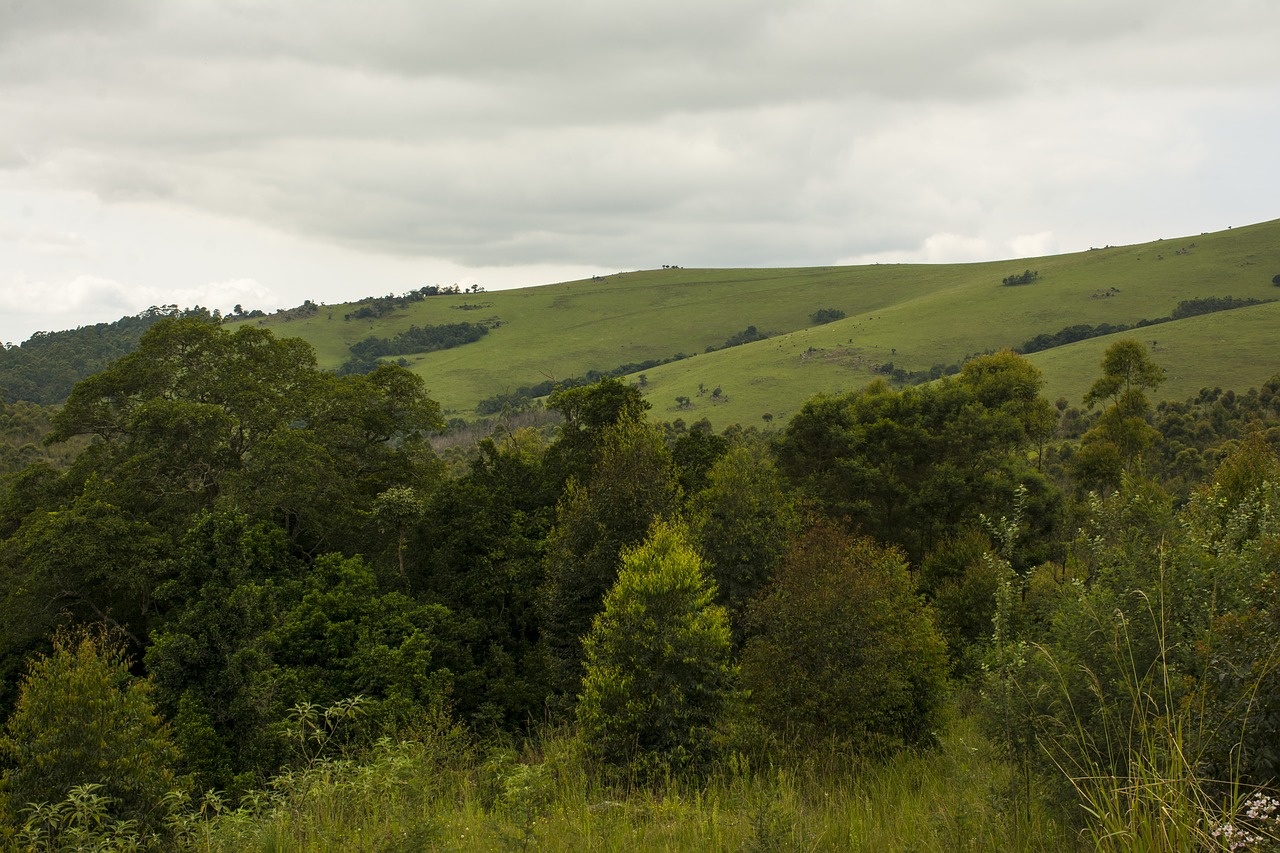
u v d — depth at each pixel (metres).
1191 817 4.83
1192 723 5.62
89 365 155.88
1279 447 59.81
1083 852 6.19
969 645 23.84
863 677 14.98
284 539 34.91
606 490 30.47
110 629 33.62
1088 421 100.56
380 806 8.70
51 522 33.06
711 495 31.94
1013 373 59.62
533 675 28.62
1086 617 7.52
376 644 27.36
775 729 14.82
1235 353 137.75
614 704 15.97
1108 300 197.38
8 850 8.87
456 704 26.19
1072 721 6.95
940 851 6.80
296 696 23.75
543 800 9.38
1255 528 8.40
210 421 38.34
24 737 15.26
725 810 9.05
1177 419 89.62
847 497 48.94
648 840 7.89
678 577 17.33
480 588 32.88
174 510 37.59
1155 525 8.23
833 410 50.59
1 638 31.45
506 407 157.25
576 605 29.62
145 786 14.69
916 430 48.31
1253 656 5.48
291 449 37.75
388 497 34.19
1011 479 45.00
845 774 12.66
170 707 23.19
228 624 24.19
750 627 17.78
